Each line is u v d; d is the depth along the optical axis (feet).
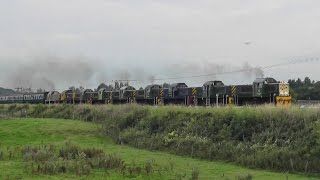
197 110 112.06
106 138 121.90
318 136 78.64
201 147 94.58
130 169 68.49
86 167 67.05
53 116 179.63
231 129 95.66
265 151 82.02
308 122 85.25
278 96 166.09
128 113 133.18
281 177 69.51
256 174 72.33
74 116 167.94
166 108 123.95
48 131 124.77
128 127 126.11
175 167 75.92
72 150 82.89
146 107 134.72
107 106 159.94
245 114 96.94
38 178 60.44
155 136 110.73
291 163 75.77
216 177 67.56
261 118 93.50
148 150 103.30
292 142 81.82
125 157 85.71
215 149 90.84
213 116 104.27
